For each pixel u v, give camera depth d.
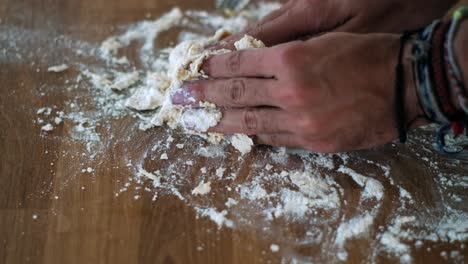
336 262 0.43
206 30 0.63
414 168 0.49
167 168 0.49
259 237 0.44
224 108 0.49
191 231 0.45
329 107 0.45
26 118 0.53
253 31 0.54
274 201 0.47
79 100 0.55
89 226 0.45
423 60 0.42
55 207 0.46
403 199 0.47
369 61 0.45
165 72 0.57
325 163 0.50
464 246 0.44
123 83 0.56
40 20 0.64
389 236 0.44
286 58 0.45
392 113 0.45
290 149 0.50
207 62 0.49
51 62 0.59
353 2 0.53
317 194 0.47
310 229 0.45
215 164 0.49
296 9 0.54
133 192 0.47
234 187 0.48
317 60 0.45
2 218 0.45
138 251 0.43
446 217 0.46
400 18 0.54
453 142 0.51
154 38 0.62
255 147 0.51
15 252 0.43
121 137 0.52
